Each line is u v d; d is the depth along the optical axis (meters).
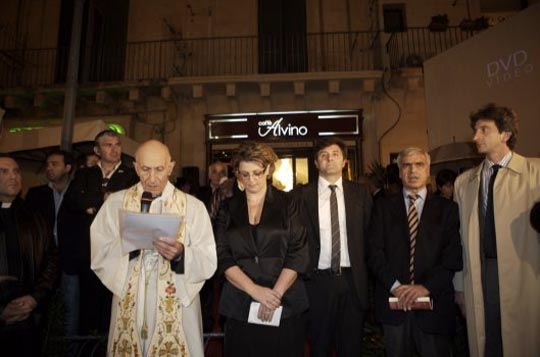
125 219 1.87
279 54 9.41
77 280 3.50
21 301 2.33
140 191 2.26
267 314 2.13
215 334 2.88
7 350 2.34
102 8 9.80
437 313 2.45
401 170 2.77
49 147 6.17
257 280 2.22
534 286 2.34
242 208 2.38
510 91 4.55
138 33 9.67
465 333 3.13
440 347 2.43
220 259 2.29
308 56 9.30
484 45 4.91
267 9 9.62
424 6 9.26
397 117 8.83
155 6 9.74
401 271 2.55
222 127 8.91
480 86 4.95
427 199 2.70
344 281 2.63
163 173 2.17
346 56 9.24
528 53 4.36
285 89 9.08
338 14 9.45
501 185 2.49
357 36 9.12
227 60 9.38
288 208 2.36
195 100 9.23
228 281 2.31
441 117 5.55
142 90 9.06
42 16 9.77
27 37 9.70
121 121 9.31
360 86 8.98
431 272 2.48
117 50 9.59
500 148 2.54
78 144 6.31
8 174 2.46
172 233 1.92
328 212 2.79
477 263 2.51
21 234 2.47
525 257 2.37
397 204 2.76
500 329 2.42
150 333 2.09
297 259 2.24
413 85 8.54
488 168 2.60
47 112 9.51
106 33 9.72
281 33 9.50
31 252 2.49
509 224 2.41
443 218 2.61
